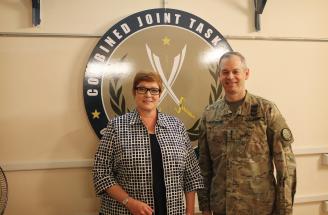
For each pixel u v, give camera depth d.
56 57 1.87
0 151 1.83
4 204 1.64
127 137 1.48
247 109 1.56
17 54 1.83
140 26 1.93
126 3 1.93
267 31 2.12
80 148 1.91
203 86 2.01
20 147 1.85
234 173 1.56
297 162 2.20
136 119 1.51
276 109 1.55
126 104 1.92
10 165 1.83
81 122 1.90
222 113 1.62
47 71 1.86
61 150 1.89
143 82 1.52
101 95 1.89
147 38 1.94
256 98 1.58
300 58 2.18
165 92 1.97
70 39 1.88
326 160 2.19
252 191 1.54
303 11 2.18
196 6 2.03
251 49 2.11
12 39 1.83
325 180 2.23
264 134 1.54
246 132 1.56
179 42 1.98
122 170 1.47
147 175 1.44
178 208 1.49
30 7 1.84
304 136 2.21
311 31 2.19
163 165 1.47
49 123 1.87
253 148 1.54
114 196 1.45
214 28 2.02
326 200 2.22
